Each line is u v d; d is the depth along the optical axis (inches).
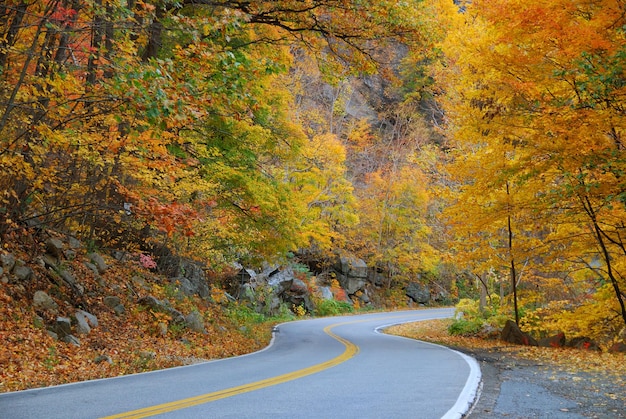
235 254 946.1
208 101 359.9
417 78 1895.9
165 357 482.3
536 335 864.3
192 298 791.1
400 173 1841.8
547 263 778.8
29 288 467.8
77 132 430.6
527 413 244.8
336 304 1649.9
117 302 570.3
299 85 1743.4
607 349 652.7
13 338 391.5
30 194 511.5
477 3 521.7
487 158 606.5
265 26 753.0
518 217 690.2
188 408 230.5
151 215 501.7
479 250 732.7
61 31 363.6
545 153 498.3
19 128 428.8
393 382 324.8
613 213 533.6
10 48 366.3
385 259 1871.3
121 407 232.1
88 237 661.3
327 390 288.7
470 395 276.4
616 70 398.3
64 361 395.5
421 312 1718.8
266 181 778.8
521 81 524.4
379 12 615.8
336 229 1849.2
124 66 333.4
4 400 251.3
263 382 320.5
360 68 702.5
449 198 771.4
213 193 688.4
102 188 554.6
